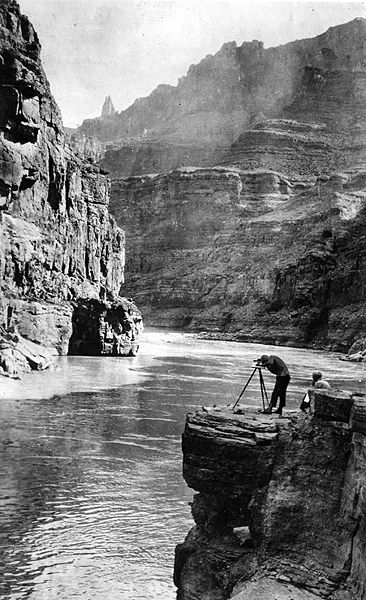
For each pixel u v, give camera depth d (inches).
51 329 2509.8
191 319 7637.8
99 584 561.0
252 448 551.8
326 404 546.0
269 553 502.3
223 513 574.9
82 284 3253.0
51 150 2881.4
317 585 466.9
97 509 746.8
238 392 1777.8
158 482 867.4
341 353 4579.2
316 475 525.7
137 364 2581.2
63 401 1461.6
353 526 482.0
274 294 6077.8
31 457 952.9
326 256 5689.0
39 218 2746.1
